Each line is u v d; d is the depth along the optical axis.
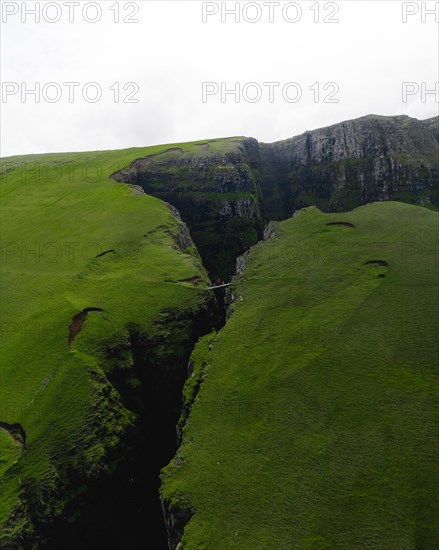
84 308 52.84
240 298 50.12
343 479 27.08
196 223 111.25
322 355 37.44
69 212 84.44
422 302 40.91
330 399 33.03
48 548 33.78
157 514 45.03
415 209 61.41
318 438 30.17
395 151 141.00
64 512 35.31
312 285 48.09
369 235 55.91
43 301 56.78
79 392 41.69
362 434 29.61
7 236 77.31
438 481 25.62
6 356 47.78
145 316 51.47
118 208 82.69
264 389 35.66
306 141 162.50
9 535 31.73
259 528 25.64
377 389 32.84
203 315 53.44
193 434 33.75
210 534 26.02
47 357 46.31
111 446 39.69
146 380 48.69
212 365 40.53
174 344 49.94
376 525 24.23
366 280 46.25
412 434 28.78
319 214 67.50
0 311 56.91
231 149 122.62
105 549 39.28
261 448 30.66
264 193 164.62
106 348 47.53
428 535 23.30
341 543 23.81
